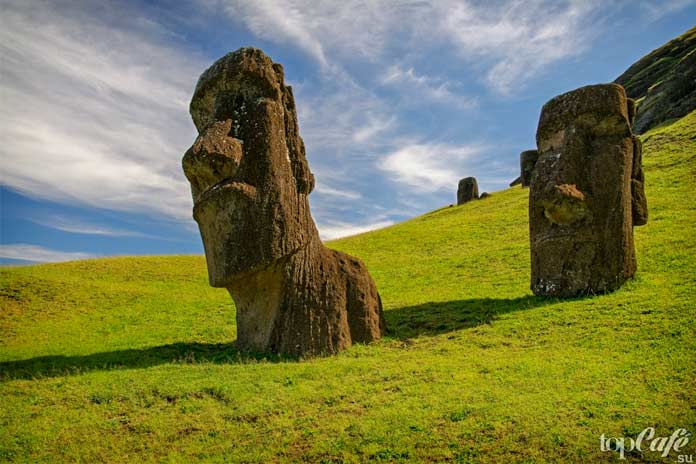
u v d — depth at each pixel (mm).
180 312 20078
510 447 7570
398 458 7656
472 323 14305
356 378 10648
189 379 11094
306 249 13203
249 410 9438
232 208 12414
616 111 15188
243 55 13062
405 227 38312
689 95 50625
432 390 9672
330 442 8188
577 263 15023
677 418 7730
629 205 15445
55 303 21172
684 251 17516
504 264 22547
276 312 13039
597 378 9367
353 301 13500
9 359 14250
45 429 9141
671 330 11023
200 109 14070
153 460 8211
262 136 12758
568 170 15172
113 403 10125
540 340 12133
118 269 28328
